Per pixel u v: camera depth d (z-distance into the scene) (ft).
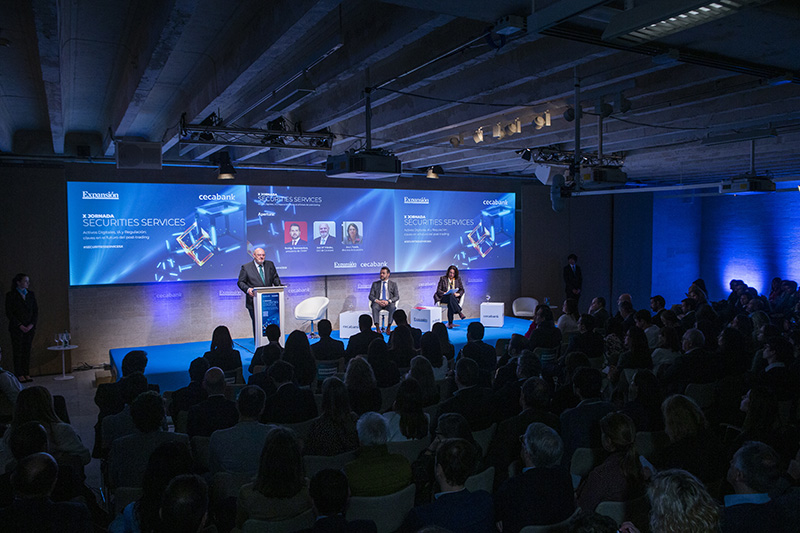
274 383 15.08
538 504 8.40
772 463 8.29
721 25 10.54
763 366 18.33
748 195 50.55
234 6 13.93
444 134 28.66
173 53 17.65
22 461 7.62
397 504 9.15
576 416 11.90
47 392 11.39
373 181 37.68
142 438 10.66
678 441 10.40
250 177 34.32
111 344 31.37
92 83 20.98
